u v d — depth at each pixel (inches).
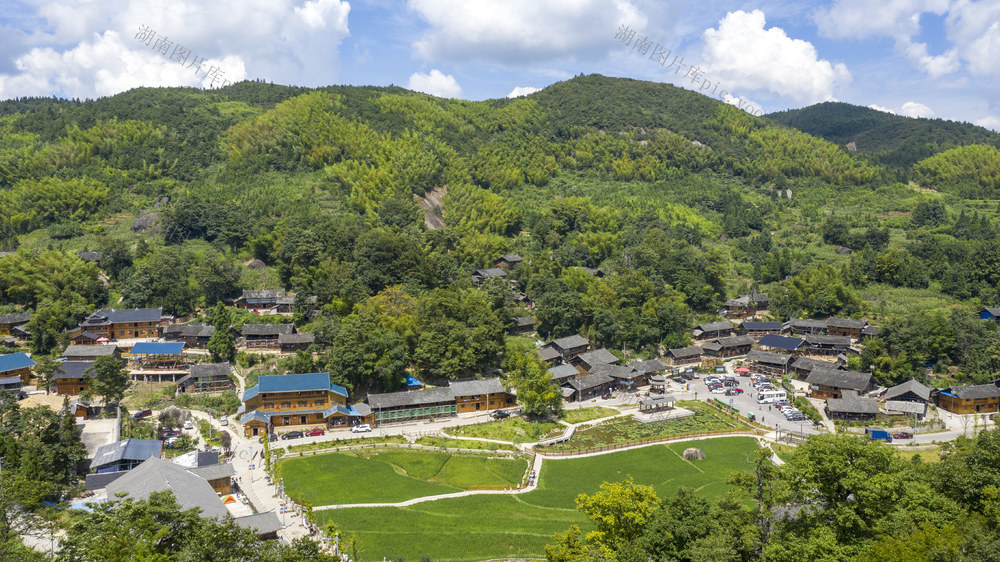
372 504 3917.3
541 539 3531.0
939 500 2476.6
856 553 2258.9
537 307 7421.3
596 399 6264.8
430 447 4943.4
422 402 5477.4
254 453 4680.1
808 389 6446.9
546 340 7303.2
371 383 5841.5
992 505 2485.2
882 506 2352.4
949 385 6225.4
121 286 7150.6
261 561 2217.0
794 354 7253.9
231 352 6166.3
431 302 6402.6
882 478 2375.7
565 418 5708.7
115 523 2272.4
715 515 2751.0
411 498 4037.9
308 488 4114.2
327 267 7155.5
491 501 4055.1
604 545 2650.1
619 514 2812.5
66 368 5393.7
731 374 7130.9
